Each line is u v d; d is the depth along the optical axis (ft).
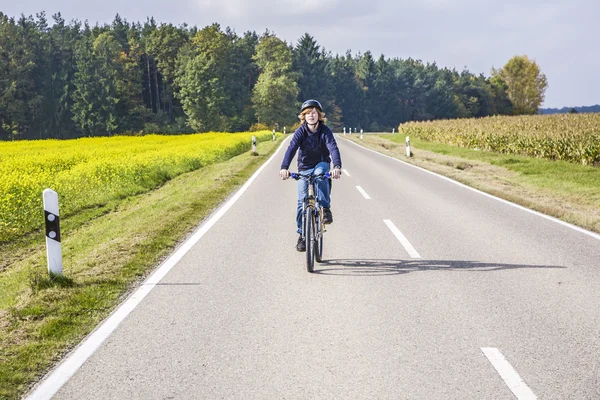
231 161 73.92
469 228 27.84
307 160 21.15
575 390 10.68
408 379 11.21
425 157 80.12
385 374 11.44
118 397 10.52
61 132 294.66
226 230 27.53
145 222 29.32
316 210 20.63
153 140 139.33
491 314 15.10
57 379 11.28
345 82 434.30
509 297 16.63
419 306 15.81
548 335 13.55
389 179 51.26
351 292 17.22
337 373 11.50
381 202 36.81
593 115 175.94
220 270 19.98
